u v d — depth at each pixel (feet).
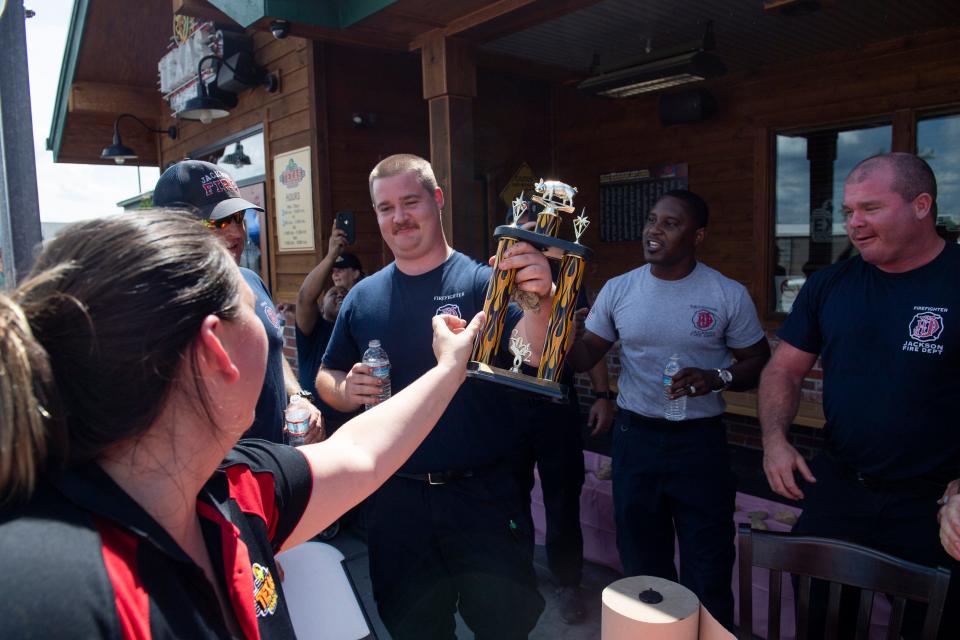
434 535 6.52
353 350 7.32
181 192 7.01
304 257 16.52
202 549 2.54
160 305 2.16
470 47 11.62
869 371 6.22
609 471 10.96
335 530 12.28
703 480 7.66
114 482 2.24
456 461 6.41
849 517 6.40
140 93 24.56
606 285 8.70
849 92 13.65
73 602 1.81
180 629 2.10
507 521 6.57
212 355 2.31
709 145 15.81
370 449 3.68
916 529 5.98
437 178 11.84
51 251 2.27
